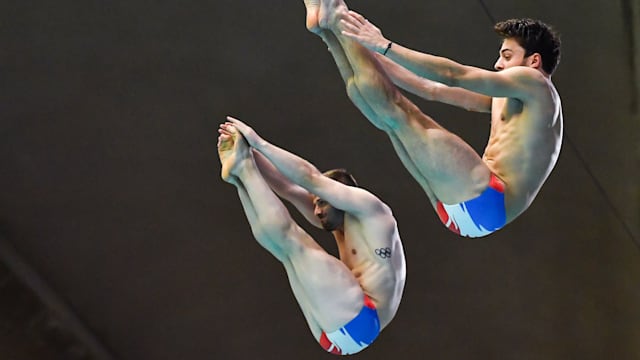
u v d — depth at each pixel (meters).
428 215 41.59
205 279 41.53
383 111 18.80
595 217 41.84
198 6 37.09
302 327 42.81
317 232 41.62
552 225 41.94
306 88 39.25
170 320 41.91
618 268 42.34
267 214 19.78
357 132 40.06
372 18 37.97
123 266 40.94
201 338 42.38
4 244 39.62
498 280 42.78
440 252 42.22
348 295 19.97
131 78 37.84
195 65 38.12
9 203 39.19
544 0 38.78
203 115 39.12
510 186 19.20
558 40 19.80
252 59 38.47
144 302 41.50
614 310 42.84
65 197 39.50
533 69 19.05
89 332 41.34
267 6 37.62
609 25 39.38
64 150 38.72
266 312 42.38
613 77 40.03
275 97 39.31
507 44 19.72
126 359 41.94
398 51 18.28
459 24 38.47
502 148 19.47
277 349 42.94
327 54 38.56
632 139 40.81
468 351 43.62
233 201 40.56
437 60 18.39
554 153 19.41
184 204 40.31
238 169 19.86
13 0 35.41
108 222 40.19
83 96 37.81
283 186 21.44
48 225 39.84
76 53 37.00
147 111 38.59
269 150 19.75
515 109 19.47
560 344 43.44
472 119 39.78
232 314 42.19
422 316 43.09
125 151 39.12
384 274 20.42
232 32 37.78
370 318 20.08
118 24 36.72
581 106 40.25
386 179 40.94
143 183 39.72
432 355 43.59
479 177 18.94
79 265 40.62
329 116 39.78
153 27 37.12
